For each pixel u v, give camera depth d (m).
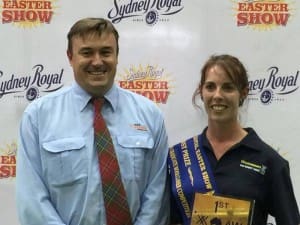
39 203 1.58
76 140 1.61
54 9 2.14
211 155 1.64
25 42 2.14
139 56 2.15
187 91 2.16
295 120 2.14
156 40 2.15
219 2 2.13
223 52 2.14
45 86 2.15
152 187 1.70
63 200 1.61
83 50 1.60
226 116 1.58
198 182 1.60
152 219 1.66
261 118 2.14
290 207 1.55
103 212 1.60
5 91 2.15
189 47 2.14
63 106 1.68
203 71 1.63
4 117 2.16
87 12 2.14
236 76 1.57
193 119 2.16
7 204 2.18
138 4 2.14
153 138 1.71
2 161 2.17
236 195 1.54
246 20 2.13
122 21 2.14
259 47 2.13
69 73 2.15
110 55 1.62
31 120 1.65
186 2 2.14
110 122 1.68
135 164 1.64
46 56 2.15
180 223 1.71
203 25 2.14
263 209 1.58
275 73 2.13
